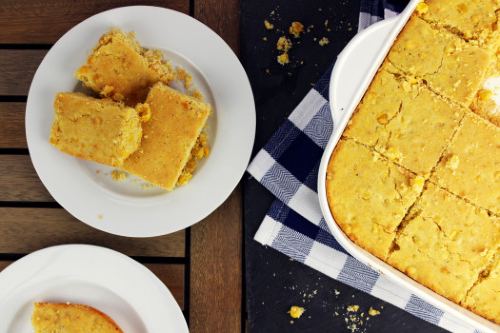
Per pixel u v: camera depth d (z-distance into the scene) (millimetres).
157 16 667
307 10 691
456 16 626
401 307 681
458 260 628
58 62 672
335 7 690
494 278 629
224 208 690
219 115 678
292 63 691
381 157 628
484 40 624
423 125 625
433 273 629
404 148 626
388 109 626
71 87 681
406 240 630
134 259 691
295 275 694
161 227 673
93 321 676
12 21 691
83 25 667
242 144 674
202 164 681
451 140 626
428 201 629
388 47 612
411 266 630
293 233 686
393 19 597
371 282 683
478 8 625
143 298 671
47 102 674
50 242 691
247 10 689
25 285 674
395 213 627
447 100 626
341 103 609
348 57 597
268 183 684
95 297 681
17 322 683
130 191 683
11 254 694
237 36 692
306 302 695
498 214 626
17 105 694
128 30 672
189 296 688
